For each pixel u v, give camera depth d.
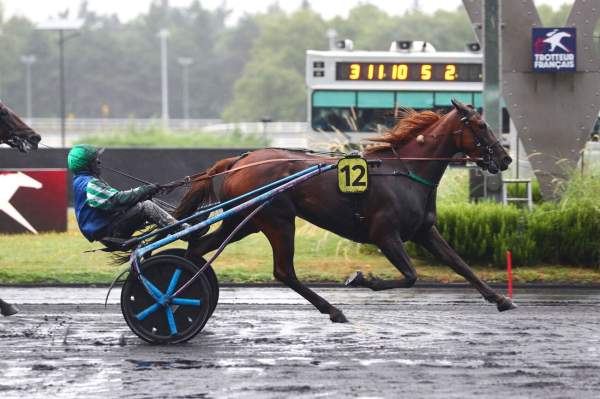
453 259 11.10
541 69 17.95
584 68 18.03
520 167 21.52
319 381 8.85
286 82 100.25
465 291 14.52
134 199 10.59
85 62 132.12
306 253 17.67
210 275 10.81
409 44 29.05
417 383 8.79
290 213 10.99
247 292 14.30
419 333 11.02
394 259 10.77
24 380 8.91
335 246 18.22
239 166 11.16
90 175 10.80
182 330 10.48
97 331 11.17
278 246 10.98
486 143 10.99
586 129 18.03
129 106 132.50
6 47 128.12
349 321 11.74
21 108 129.62
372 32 109.56
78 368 9.35
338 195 10.84
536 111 18.09
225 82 138.25
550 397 8.34
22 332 11.10
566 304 13.23
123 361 9.64
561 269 16.14
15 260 16.77
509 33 18.11
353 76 28.80
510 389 8.59
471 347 10.29
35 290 14.45
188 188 11.67
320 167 10.78
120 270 15.72
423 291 14.52
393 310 12.65
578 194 17.09
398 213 10.82
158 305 10.42
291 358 9.75
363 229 10.95
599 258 16.23
